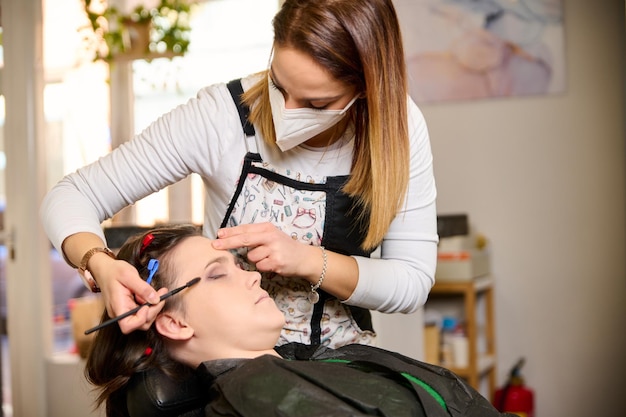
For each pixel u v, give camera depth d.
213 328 1.39
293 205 1.50
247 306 1.40
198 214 3.76
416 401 1.25
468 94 3.48
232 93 1.50
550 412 3.41
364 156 1.47
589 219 3.34
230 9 3.74
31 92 3.52
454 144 3.52
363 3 1.29
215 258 1.40
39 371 3.54
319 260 1.41
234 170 1.49
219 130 1.47
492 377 3.42
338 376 1.24
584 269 3.36
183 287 1.32
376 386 1.23
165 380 1.33
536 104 3.40
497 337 3.49
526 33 3.39
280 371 1.23
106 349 1.38
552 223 3.40
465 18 3.47
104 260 1.29
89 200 1.47
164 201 3.80
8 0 3.53
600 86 3.31
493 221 3.48
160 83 3.77
